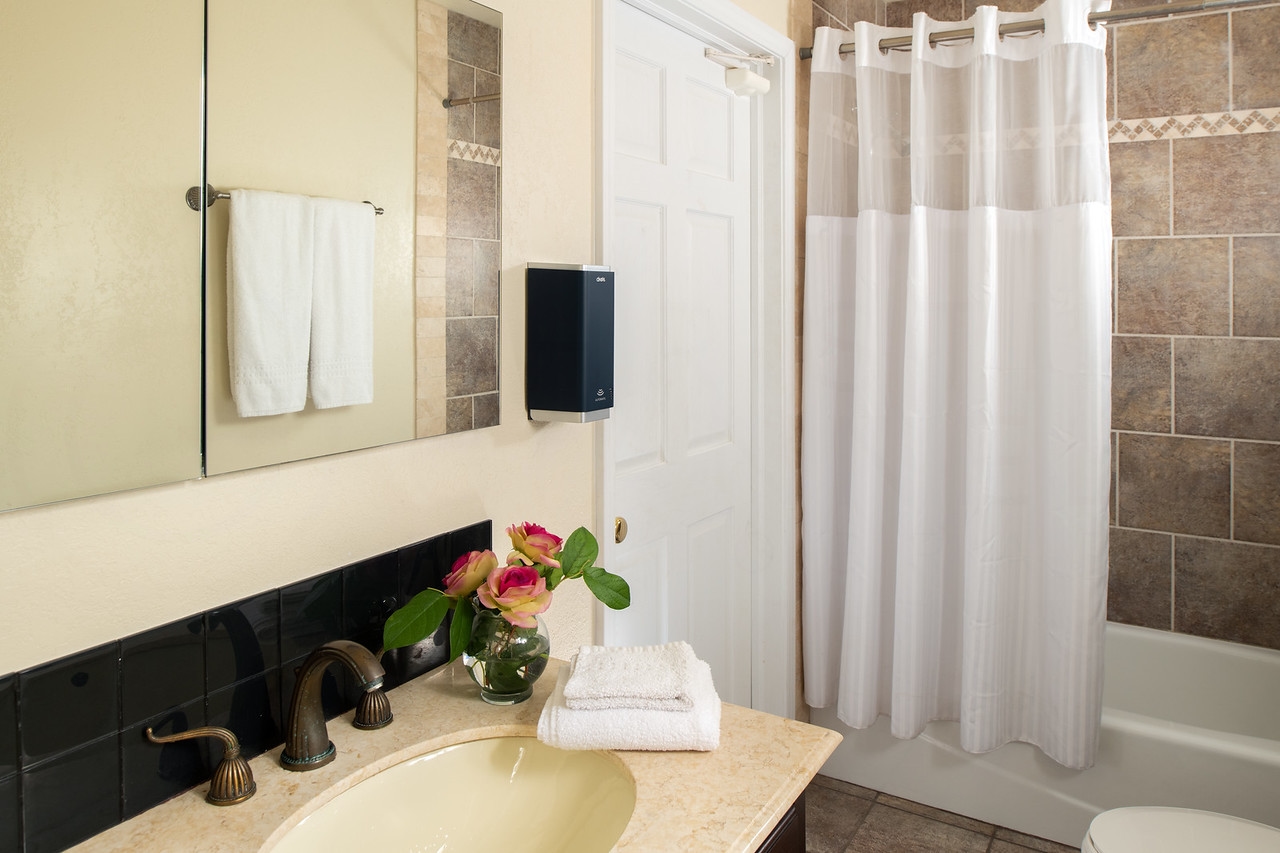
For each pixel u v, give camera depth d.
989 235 2.32
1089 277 2.25
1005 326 2.38
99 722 0.97
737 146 2.40
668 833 0.99
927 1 3.07
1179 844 1.78
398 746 1.16
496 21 1.44
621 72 1.92
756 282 2.50
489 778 1.20
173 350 1.01
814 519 2.60
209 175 1.03
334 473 1.23
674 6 1.98
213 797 1.03
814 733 1.22
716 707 1.22
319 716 1.12
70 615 0.95
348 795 1.09
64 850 0.94
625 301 1.98
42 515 0.93
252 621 1.12
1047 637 2.41
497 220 1.46
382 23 1.23
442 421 1.38
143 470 0.99
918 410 2.41
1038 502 2.43
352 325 1.22
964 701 2.44
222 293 1.05
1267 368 2.76
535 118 1.55
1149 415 2.93
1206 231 2.79
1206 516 2.88
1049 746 2.42
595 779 1.17
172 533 1.04
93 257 0.93
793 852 1.21
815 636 2.66
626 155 1.95
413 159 1.30
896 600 2.49
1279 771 2.21
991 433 2.36
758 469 2.55
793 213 2.51
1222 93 2.73
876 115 2.42
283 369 1.13
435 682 1.36
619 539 1.94
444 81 1.34
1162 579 2.96
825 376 2.56
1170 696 2.91
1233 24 2.70
